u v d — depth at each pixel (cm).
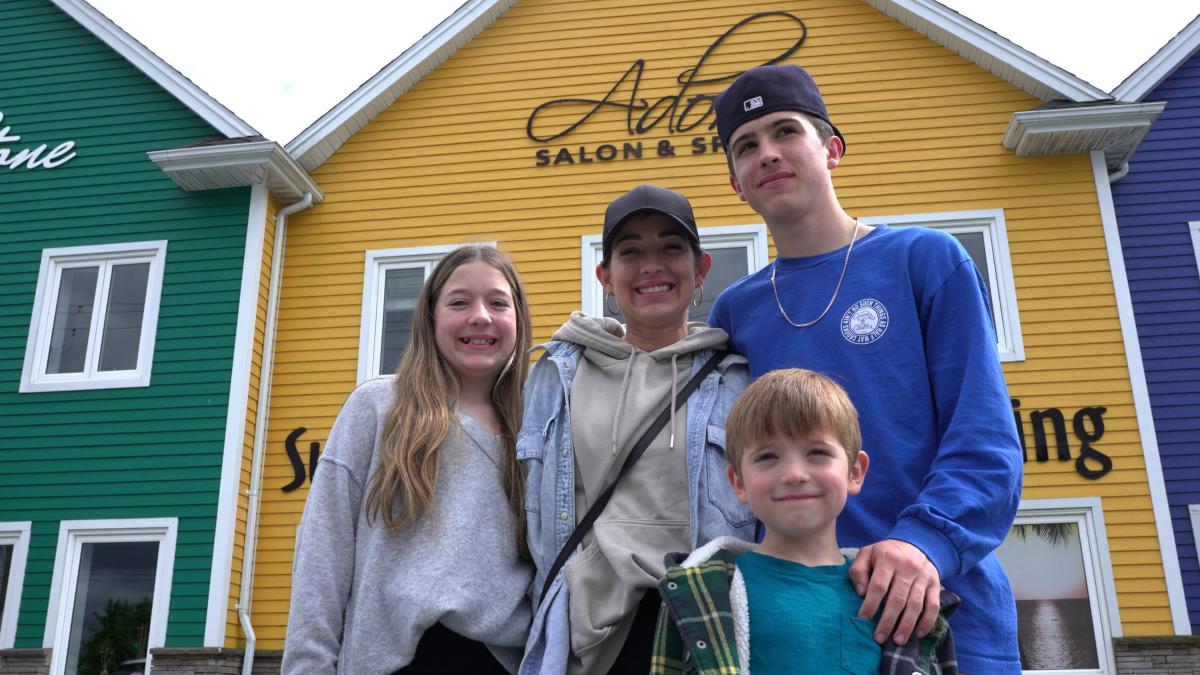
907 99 1027
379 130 1109
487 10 1097
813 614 197
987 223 983
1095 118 938
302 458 1006
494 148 1081
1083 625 870
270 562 977
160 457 1000
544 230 1042
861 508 233
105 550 992
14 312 1078
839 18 1063
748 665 196
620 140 1058
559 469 265
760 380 218
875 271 254
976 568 225
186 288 1053
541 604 249
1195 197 1008
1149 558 872
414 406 277
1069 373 926
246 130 1076
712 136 1041
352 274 1065
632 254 283
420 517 264
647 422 266
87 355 1059
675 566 215
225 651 923
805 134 265
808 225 271
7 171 1130
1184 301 974
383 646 252
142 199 1095
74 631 967
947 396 234
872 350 246
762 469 208
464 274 293
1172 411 937
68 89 1150
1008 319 946
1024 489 902
